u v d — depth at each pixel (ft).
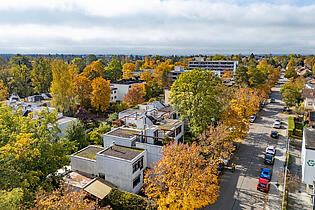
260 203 92.53
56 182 96.07
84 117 182.70
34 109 171.53
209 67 500.33
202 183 78.54
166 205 79.66
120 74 388.16
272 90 359.46
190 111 136.36
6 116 95.96
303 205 90.02
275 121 187.73
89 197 90.58
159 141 117.91
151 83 313.73
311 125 164.55
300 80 321.11
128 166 95.25
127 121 138.21
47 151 91.20
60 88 190.19
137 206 85.10
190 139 145.89
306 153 89.76
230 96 189.16
